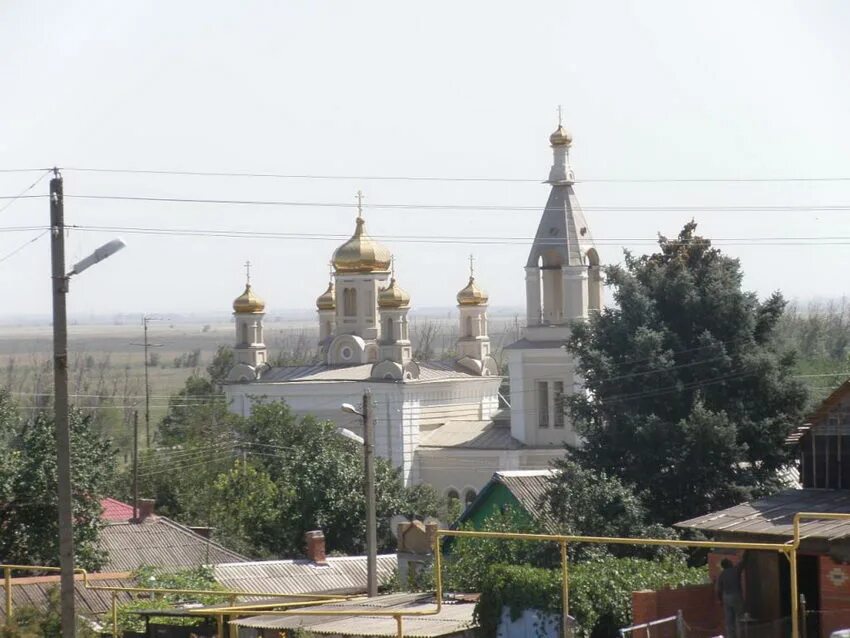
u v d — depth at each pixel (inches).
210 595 1681.8
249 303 5039.4
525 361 4335.6
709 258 2785.4
